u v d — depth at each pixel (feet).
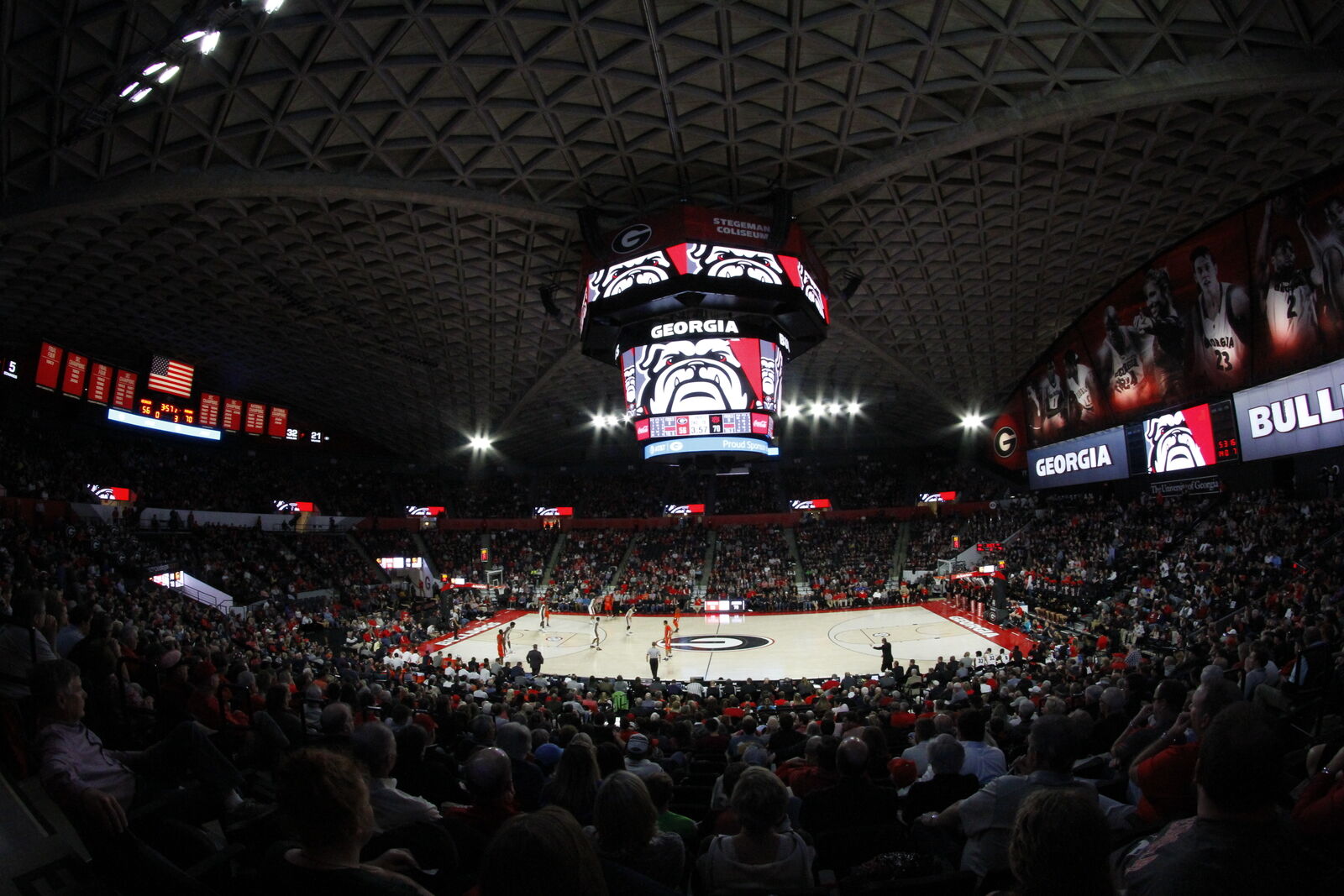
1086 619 96.17
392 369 146.72
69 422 129.59
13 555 70.08
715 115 72.33
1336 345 82.74
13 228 69.72
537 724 40.19
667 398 82.79
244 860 15.46
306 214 87.51
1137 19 59.93
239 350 136.67
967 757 21.15
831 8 60.13
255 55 59.16
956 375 154.71
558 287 110.01
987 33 61.57
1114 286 117.80
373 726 16.93
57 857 12.93
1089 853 6.93
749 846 13.25
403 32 59.41
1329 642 36.60
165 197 71.36
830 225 94.02
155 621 64.03
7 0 49.60
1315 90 64.64
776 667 91.35
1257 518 93.71
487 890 6.30
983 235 98.73
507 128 73.56
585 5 59.16
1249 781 7.43
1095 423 130.82
